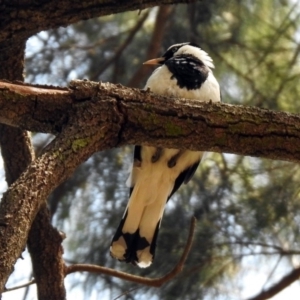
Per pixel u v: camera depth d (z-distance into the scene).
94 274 8.84
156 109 5.69
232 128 5.73
